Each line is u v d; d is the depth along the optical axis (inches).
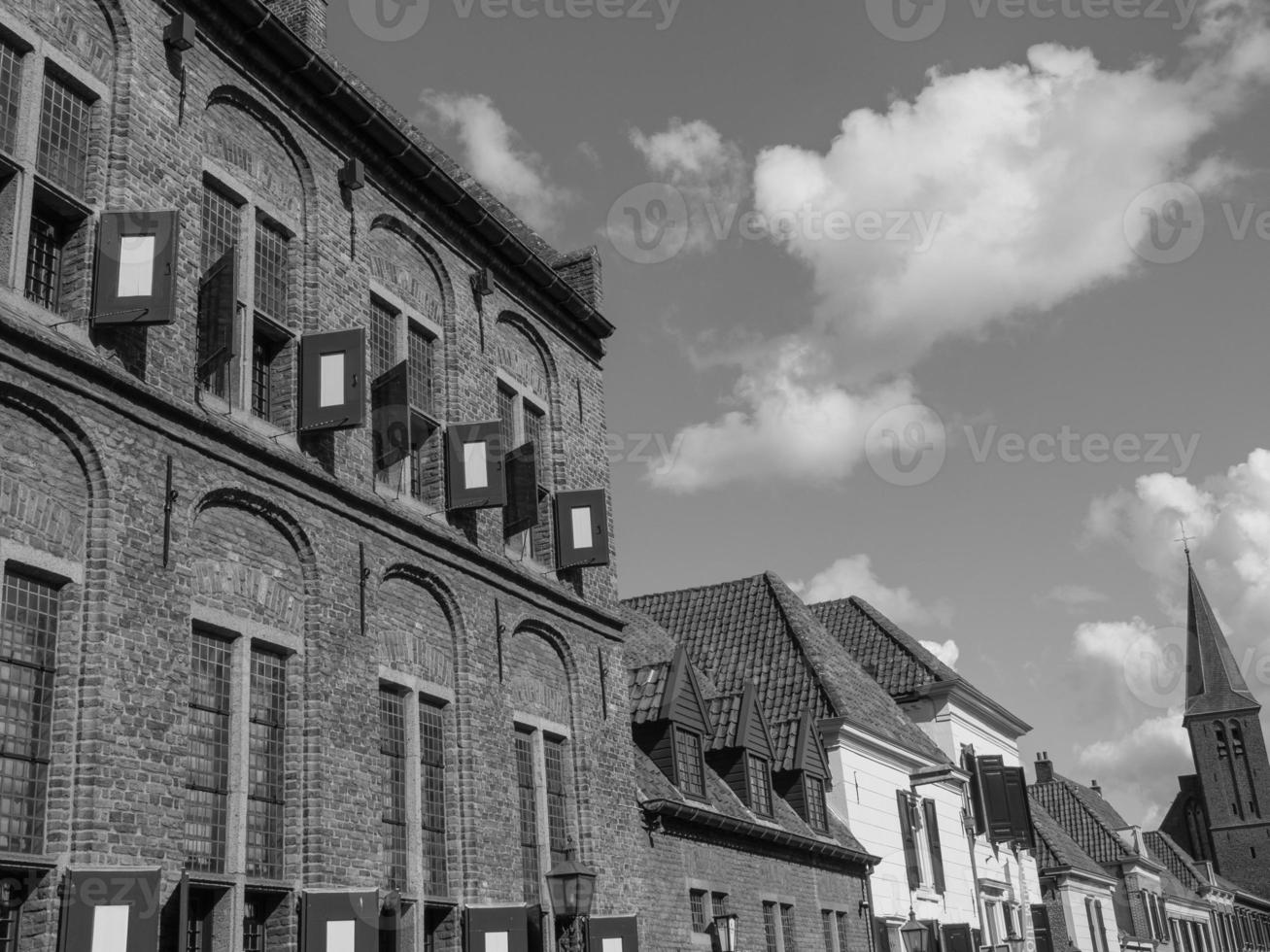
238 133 509.4
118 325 411.2
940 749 1291.8
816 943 877.8
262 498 466.9
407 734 534.0
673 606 1232.2
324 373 498.9
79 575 388.2
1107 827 2358.5
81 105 432.5
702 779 812.0
